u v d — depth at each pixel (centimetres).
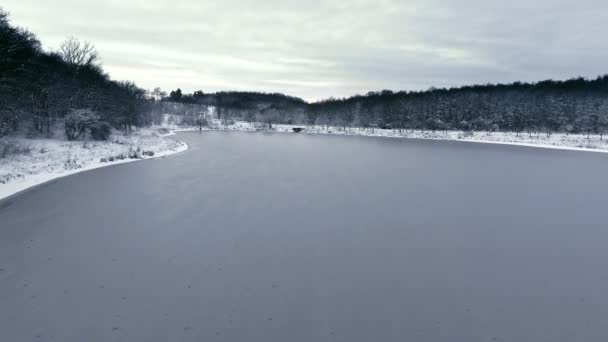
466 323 555
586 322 563
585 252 880
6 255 783
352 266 771
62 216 1078
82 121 3019
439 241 945
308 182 1736
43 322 535
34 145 2392
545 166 2522
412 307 604
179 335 511
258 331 525
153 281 679
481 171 2230
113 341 493
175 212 1155
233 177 1819
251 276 711
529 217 1196
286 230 1005
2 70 2659
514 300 634
